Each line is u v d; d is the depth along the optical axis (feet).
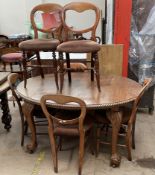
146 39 11.50
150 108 12.18
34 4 20.76
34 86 9.32
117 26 11.26
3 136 10.48
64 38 9.68
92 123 8.07
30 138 10.21
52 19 9.84
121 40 11.40
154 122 11.44
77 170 8.18
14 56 15.25
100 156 8.91
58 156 8.95
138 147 9.44
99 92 8.39
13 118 12.11
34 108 8.77
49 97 7.17
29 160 8.80
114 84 9.23
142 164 8.45
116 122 7.87
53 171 8.16
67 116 8.22
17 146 9.70
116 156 8.29
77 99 6.95
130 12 11.00
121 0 10.88
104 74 10.80
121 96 7.98
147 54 11.69
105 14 17.78
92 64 9.30
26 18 21.77
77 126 7.64
